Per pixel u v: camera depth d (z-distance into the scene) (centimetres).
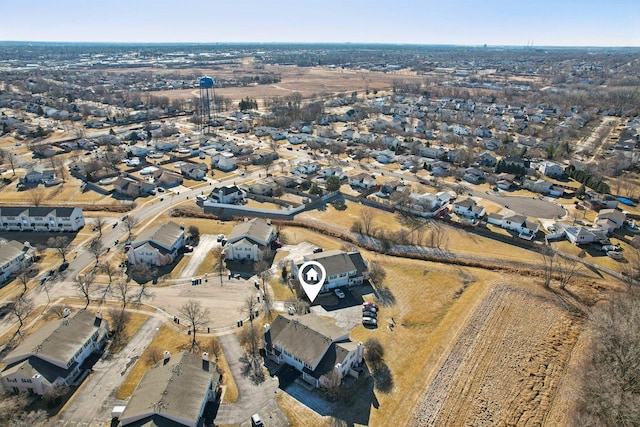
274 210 12975
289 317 7700
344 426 6116
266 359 7381
